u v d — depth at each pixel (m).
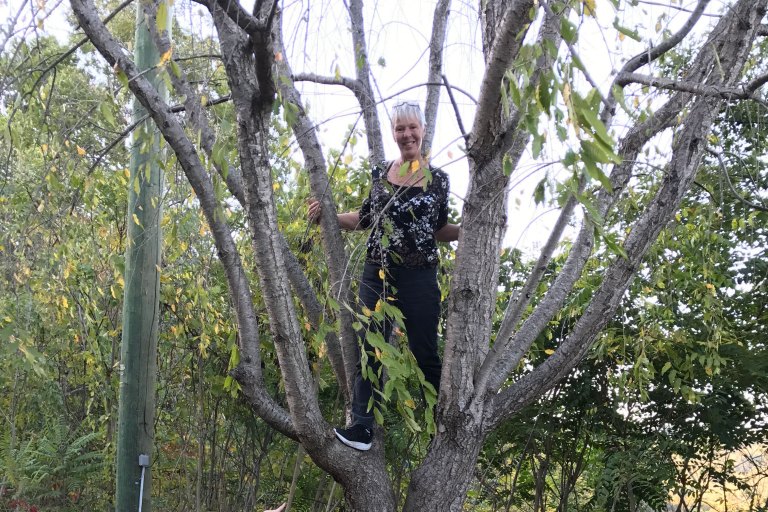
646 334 5.04
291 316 2.60
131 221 4.02
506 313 2.92
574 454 6.07
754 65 3.70
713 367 5.34
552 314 2.94
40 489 5.53
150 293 4.07
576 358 2.90
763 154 4.98
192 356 5.50
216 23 2.40
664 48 2.63
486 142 2.61
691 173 2.81
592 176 1.66
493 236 2.74
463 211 2.78
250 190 2.49
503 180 2.66
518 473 6.17
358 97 3.30
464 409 2.73
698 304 5.42
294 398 2.61
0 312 3.20
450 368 2.74
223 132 2.33
